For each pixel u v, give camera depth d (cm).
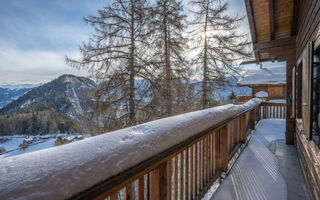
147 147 84
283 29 378
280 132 460
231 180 223
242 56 764
